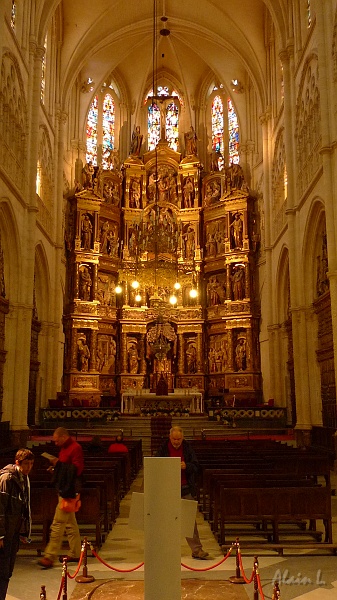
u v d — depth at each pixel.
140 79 40.44
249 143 37.31
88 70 37.78
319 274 23.78
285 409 28.02
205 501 12.35
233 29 33.81
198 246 37.00
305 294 24.41
